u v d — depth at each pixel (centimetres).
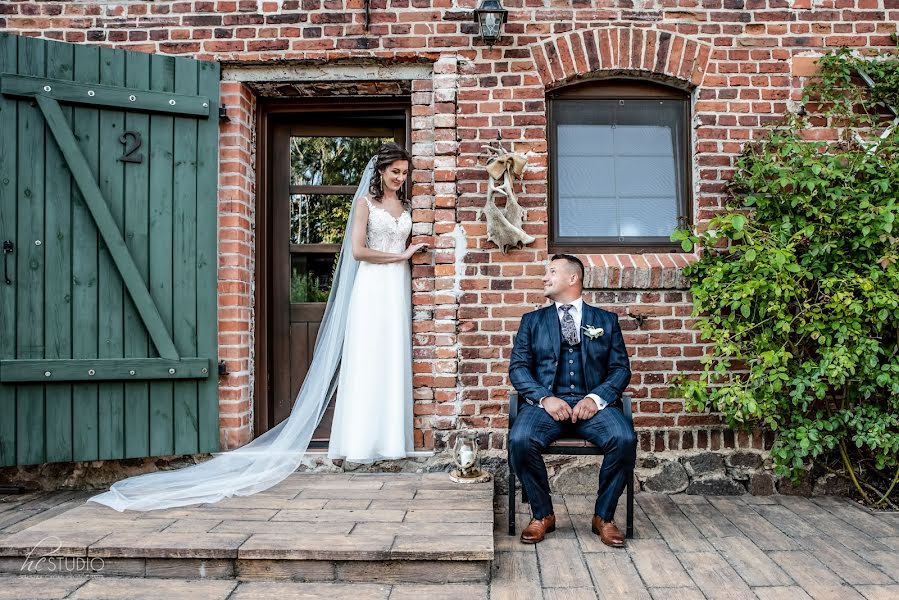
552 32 368
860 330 312
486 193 366
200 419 355
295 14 370
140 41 369
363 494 317
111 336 344
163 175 353
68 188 340
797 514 323
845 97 367
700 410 329
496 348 364
